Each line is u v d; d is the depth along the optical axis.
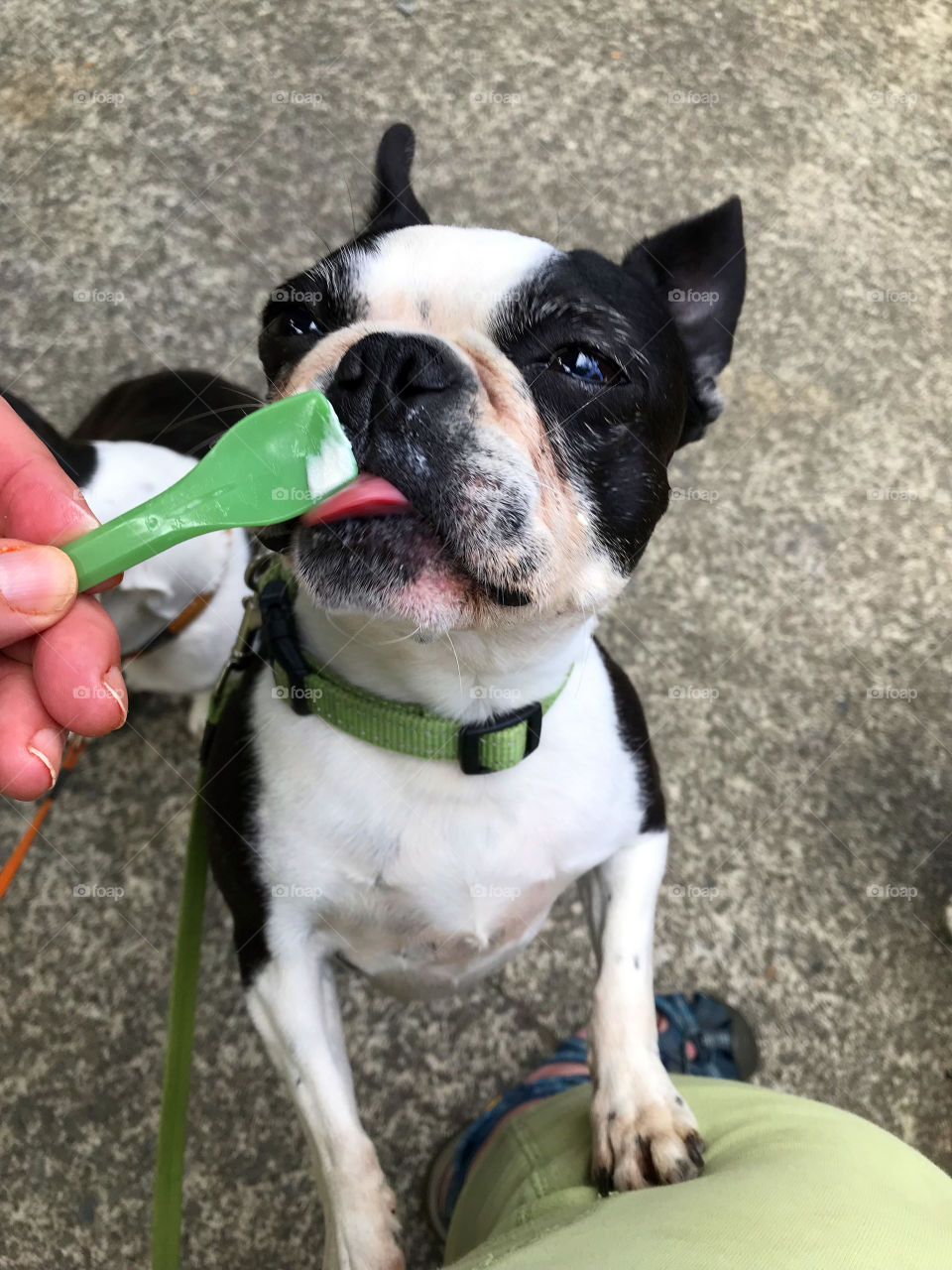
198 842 0.54
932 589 0.84
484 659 0.46
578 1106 0.54
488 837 0.50
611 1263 0.36
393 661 0.46
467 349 0.44
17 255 0.93
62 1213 0.63
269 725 0.51
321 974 0.52
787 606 0.83
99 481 0.58
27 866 0.72
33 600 0.34
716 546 0.84
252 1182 0.64
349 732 0.49
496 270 0.46
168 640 0.66
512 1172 0.52
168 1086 0.49
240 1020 0.68
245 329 0.92
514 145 0.99
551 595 0.43
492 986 0.70
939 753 0.78
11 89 1.01
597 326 0.45
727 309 0.56
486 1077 0.67
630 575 0.49
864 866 0.74
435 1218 0.63
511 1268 0.38
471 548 0.41
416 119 1.00
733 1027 0.68
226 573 0.67
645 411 0.48
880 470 0.88
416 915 0.51
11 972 0.69
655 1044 0.52
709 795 0.76
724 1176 0.43
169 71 1.02
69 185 0.96
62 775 0.75
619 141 1.00
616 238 0.95
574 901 0.72
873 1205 0.39
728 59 1.05
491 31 1.05
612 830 0.53
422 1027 0.69
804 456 0.88
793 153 1.01
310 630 0.48
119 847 0.73
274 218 0.96
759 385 0.90
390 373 0.40
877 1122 0.67
